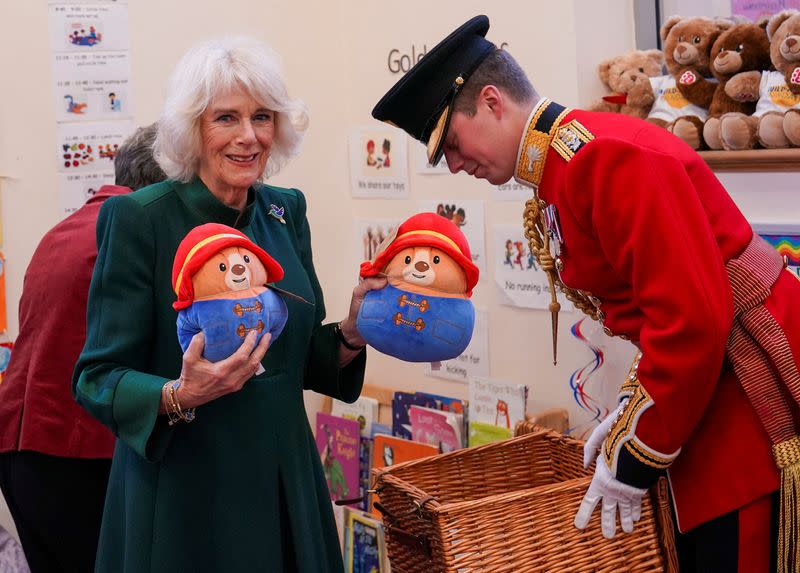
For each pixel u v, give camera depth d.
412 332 1.74
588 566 1.75
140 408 1.60
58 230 2.34
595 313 1.85
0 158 2.98
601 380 2.65
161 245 1.72
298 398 1.85
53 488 2.32
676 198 1.58
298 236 1.97
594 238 1.69
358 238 3.53
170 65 3.21
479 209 2.99
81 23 3.05
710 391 1.59
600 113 1.74
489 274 2.98
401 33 3.24
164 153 1.75
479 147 1.76
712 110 2.34
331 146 3.49
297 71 3.40
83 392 1.67
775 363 1.63
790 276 1.74
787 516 1.63
